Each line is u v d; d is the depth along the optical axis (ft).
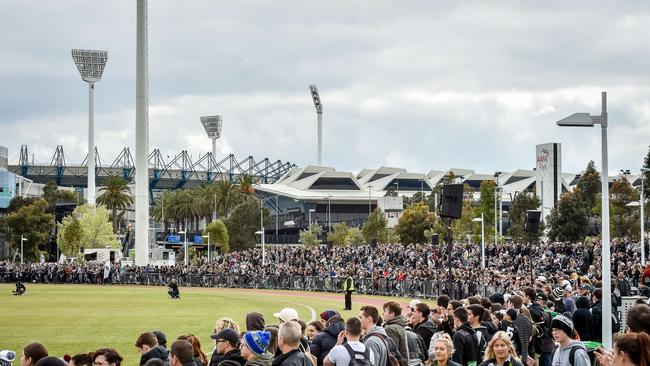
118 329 147.33
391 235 537.24
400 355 51.44
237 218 614.34
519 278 141.38
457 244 308.60
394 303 54.08
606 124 77.15
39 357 42.91
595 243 242.99
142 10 472.85
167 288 331.57
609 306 71.31
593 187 483.92
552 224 355.77
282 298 247.50
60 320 167.22
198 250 548.31
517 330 62.03
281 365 41.06
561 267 204.85
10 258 594.24
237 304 218.18
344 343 45.55
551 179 437.99
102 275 375.25
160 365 42.39
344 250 351.87
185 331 143.54
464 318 56.70
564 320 46.75
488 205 424.05
